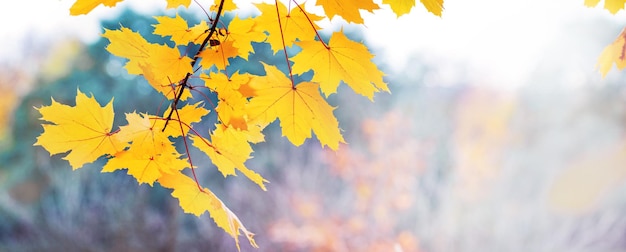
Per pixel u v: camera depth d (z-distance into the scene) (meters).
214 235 6.86
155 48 0.76
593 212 7.87
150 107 10.58
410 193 6.07
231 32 0.81
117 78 11.93
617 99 10.99
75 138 0.76
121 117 10.55
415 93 12.02
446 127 9.43
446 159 7.33
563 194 7.86
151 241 7.00
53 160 9.14
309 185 6.28
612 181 8.32
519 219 6.84
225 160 0.87
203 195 0.85
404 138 6.34
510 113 11.38
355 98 8.18
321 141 0.84
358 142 6.64
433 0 0.81
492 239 6.41
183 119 0.81
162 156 0.80
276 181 6.62
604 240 7.16
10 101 11.91
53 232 7.27
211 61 0.80
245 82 0.80
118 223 7.10
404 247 5.33
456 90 12.51
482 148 8.03
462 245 6.25
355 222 5.44
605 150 9.88
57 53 12.91
